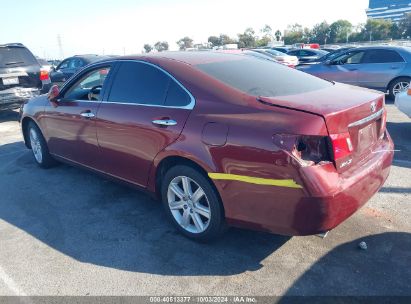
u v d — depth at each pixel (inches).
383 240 130.7
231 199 116.1
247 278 114.6
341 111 106.3
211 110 120.3
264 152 105.8
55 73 548.1
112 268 122.3
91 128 165.5
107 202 171.5
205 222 131.0
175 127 128.0
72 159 189.5
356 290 107.4
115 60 162.2
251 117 111.0
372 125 126.0
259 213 112.0
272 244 131.6
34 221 156.3
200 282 113.8
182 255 127.6
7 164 231.6
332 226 105.9
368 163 119.1
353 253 124.2
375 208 153.8
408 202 158.2
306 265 119.3
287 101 111.7
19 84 363.6
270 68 149.6
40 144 213.5
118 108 151.7
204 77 129.4
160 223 150.3
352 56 412.8
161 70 140.3
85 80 178.1
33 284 116.4
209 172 118.3
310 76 152.8
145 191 151.1
